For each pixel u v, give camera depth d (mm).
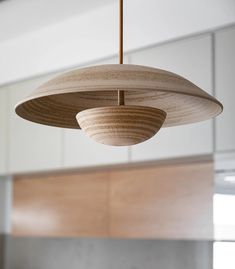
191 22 3062
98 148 3512
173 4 3150
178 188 3330
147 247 3756
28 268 4543
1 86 4238
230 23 2896
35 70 3955
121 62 1729
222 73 2902
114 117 1521
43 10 3578
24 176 4336
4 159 4148
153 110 1541
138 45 3314
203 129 2959
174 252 3590
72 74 1471
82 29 3641
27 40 4035
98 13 3541
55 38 3820
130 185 3609
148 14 3273
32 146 3947
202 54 3002
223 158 2869
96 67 1487
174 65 3125
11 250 4680
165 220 3379
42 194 4230
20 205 4402
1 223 4730
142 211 3516
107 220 3725
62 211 4062
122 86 1370
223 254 3174
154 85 1385
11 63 4160
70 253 4266
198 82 3002
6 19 3762
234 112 2830
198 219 3201
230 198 2783
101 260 4043
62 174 4098
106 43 3480
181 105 1695
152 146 3203
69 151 3689
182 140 3053
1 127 4188
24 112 1643
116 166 3557
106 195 3752
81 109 1772
